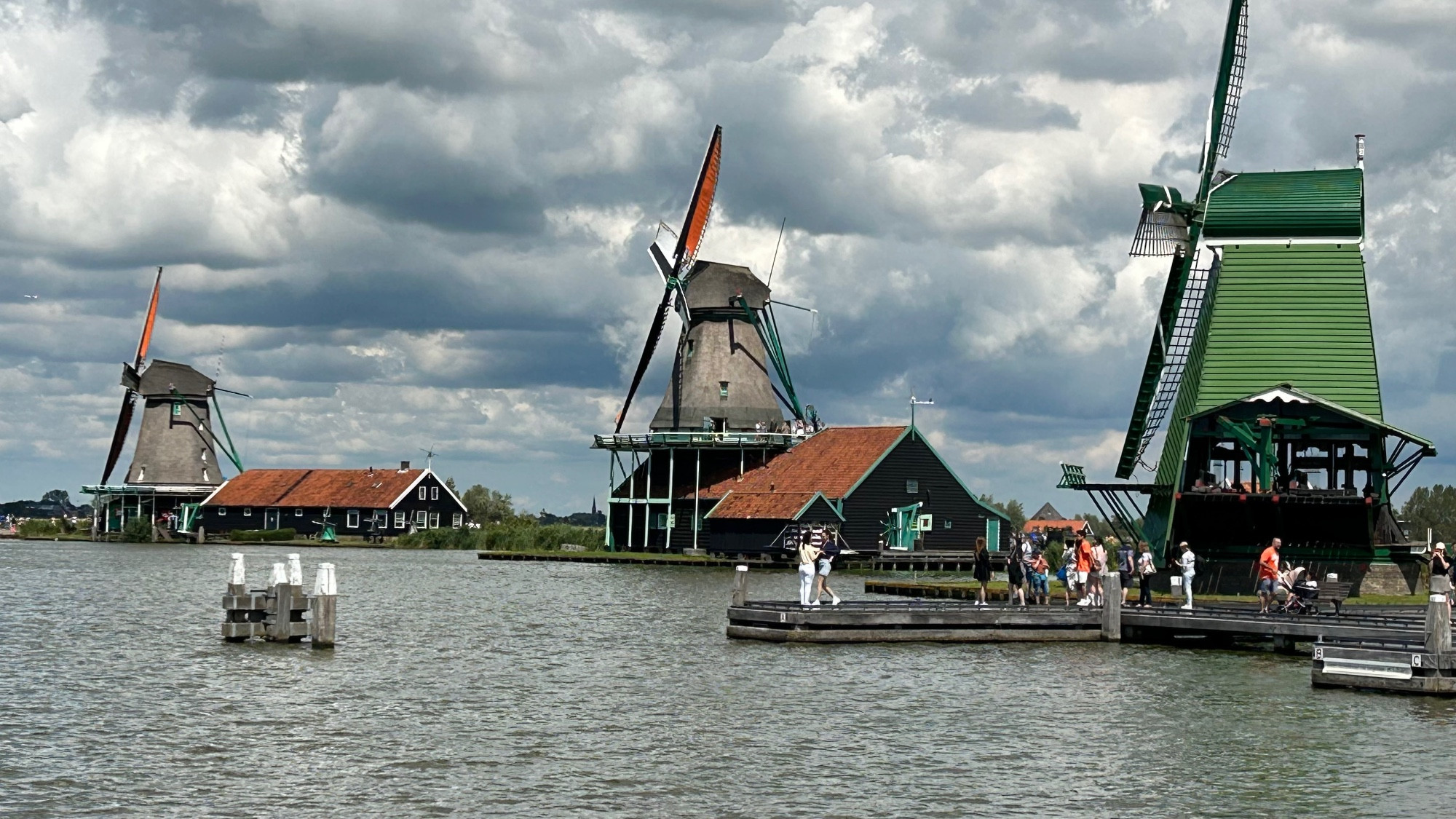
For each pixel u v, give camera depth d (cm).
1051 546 6944
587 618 5209
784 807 2406
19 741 2817
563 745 2823
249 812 2347
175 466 14050
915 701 3288
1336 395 5434
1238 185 5662
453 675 3669
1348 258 5528
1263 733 2970
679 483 10256
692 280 10356
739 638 4419
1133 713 3173
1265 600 4303
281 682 3516
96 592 6362
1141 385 6075
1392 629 3809
